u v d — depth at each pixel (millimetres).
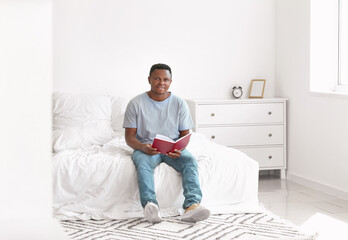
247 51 4930
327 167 4176
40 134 619
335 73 4379
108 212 3107
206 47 4832
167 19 4719
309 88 4398
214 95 4879
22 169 613
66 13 4480
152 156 3182
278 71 4934
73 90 4535
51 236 586
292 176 4684
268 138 4688
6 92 601
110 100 4258
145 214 2926
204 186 3234
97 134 3844
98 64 4582
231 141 4605
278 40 4914
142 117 3361
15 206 611
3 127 601
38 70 612
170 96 3416
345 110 3910
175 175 3182
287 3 4734
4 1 589
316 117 4312
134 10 4637
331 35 4375
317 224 3158
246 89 4953
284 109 4711
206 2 4805
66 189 3100
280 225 2971
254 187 3350
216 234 2771
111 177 3117
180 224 2971
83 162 3131
